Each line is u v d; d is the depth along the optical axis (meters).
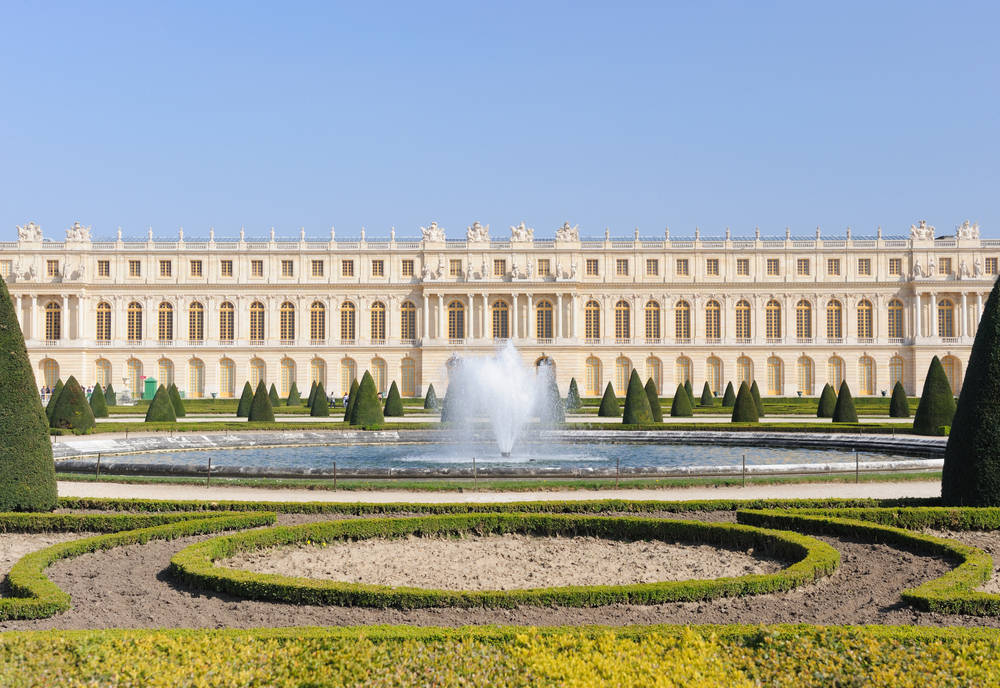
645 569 22.66
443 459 48.69
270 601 18.84
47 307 127.81
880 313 126.88
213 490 35.28
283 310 129.62
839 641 14.13
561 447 56.31
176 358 128.25
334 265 129.12
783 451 53.38
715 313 128.25
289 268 129.62
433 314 127.69
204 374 128.62
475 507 28.94
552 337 127.56
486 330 127.31
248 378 129.00
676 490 35.31
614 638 14.20
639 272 128.38
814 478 37.62
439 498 33.25
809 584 20.23
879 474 38.25
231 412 94.75
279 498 33.09
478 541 25.78
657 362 128.38
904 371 126.50
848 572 21.44
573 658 13.42
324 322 129.38
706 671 13.06
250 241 129.62
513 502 29.28
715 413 94.44
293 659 13.70
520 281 125.88
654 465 45.06
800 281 127.00
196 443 54.16
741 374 127.69
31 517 26.30
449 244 128.25
